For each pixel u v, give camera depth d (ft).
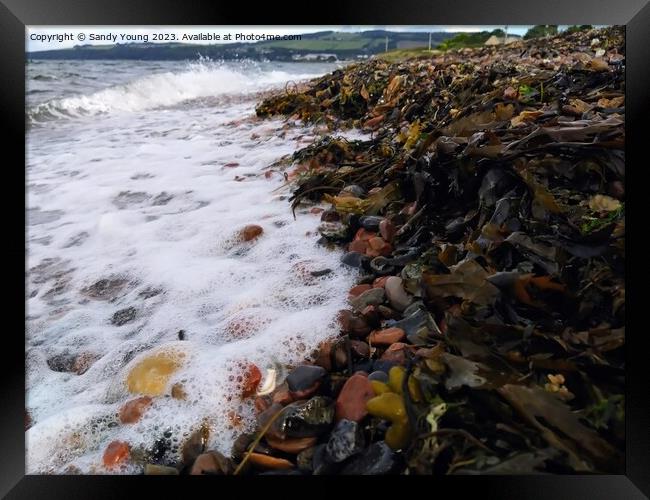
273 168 11.27
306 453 4.62
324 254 7.35
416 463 4.36
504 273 5.27
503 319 5.15
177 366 5.57
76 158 12.96
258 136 13.98
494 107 8.82
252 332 6.02
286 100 15.55
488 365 4.74
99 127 15.87
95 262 8.22
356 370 5.18
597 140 6.43
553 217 5.91
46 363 6.22
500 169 6.58
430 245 6.56
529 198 6.16
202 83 16.85
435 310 5.52
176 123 15.87
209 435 5.05
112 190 10.73
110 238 8.93
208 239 8.33
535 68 11.04
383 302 5.97
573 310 5.13
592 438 4.41
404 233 6.94
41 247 8.74
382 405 4.56
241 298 6.68
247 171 11.38
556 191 6.30
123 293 7.44
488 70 11.55
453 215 6.86
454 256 5.92
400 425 4.50
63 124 15.71
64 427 5.25
